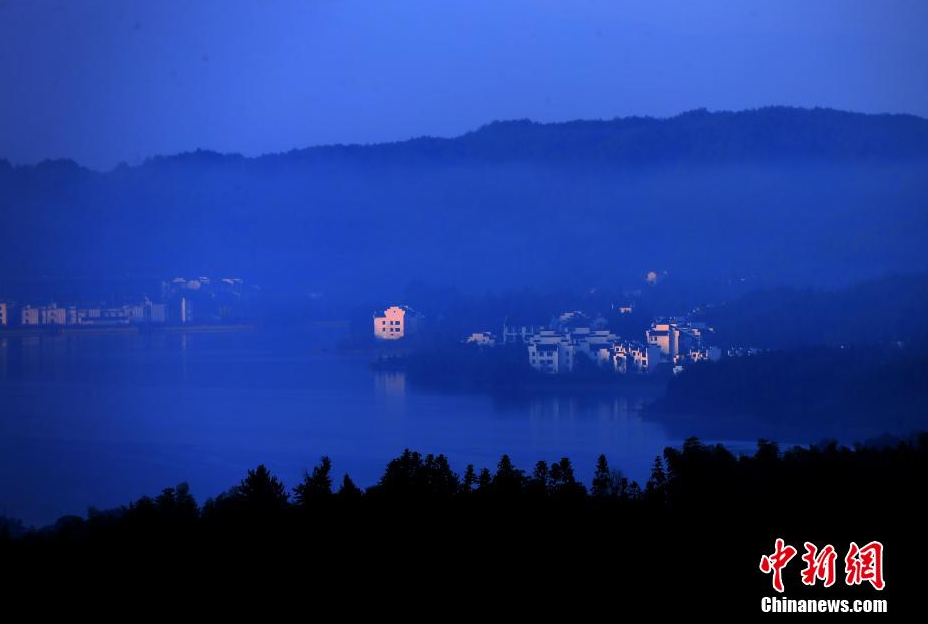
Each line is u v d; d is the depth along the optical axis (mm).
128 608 112938
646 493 134125
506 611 110750
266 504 129375
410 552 119750
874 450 150000
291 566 118438
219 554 120938
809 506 124938
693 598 111438
